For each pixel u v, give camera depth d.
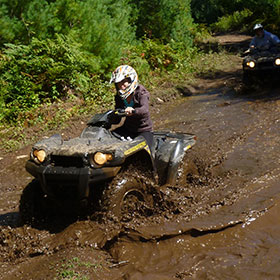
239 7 39.22
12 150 7.73
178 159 4.67
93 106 9.99
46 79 10.02
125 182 3.77
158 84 13.12
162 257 3.18
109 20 12.36
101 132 4.23
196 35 27.38
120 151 3.70
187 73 15.09
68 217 3.98
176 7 19.25
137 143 4.04
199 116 9.02
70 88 10.56
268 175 4.89
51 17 10.38
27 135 8.40
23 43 9.97
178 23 19.42
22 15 9.66
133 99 4.47
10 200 5.40
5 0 9.48
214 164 5.50
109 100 10.45
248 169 5.22
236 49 22.31
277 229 3.52
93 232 3.58
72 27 11.17
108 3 13.80
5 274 3.26
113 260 3.21
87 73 11.02
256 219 3.71
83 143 3.89
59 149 3.73
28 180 6.29
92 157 3.60
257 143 6.34
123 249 3.29
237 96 10.79
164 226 3.58
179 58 15.91
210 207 4.09
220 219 3.72
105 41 11.37
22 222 3.94
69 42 10.23
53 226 3.85
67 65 9.98
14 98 9.48
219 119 8.43
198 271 2.93
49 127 8.80
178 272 2.93
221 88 12.30
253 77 10.84
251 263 2.98
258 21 27.53
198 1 47.56
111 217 3.63
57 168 3.64
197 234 3.48
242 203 4.11
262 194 4.30
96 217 3.70
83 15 11.07
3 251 3.59
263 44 11.06
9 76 9.36
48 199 4.02
